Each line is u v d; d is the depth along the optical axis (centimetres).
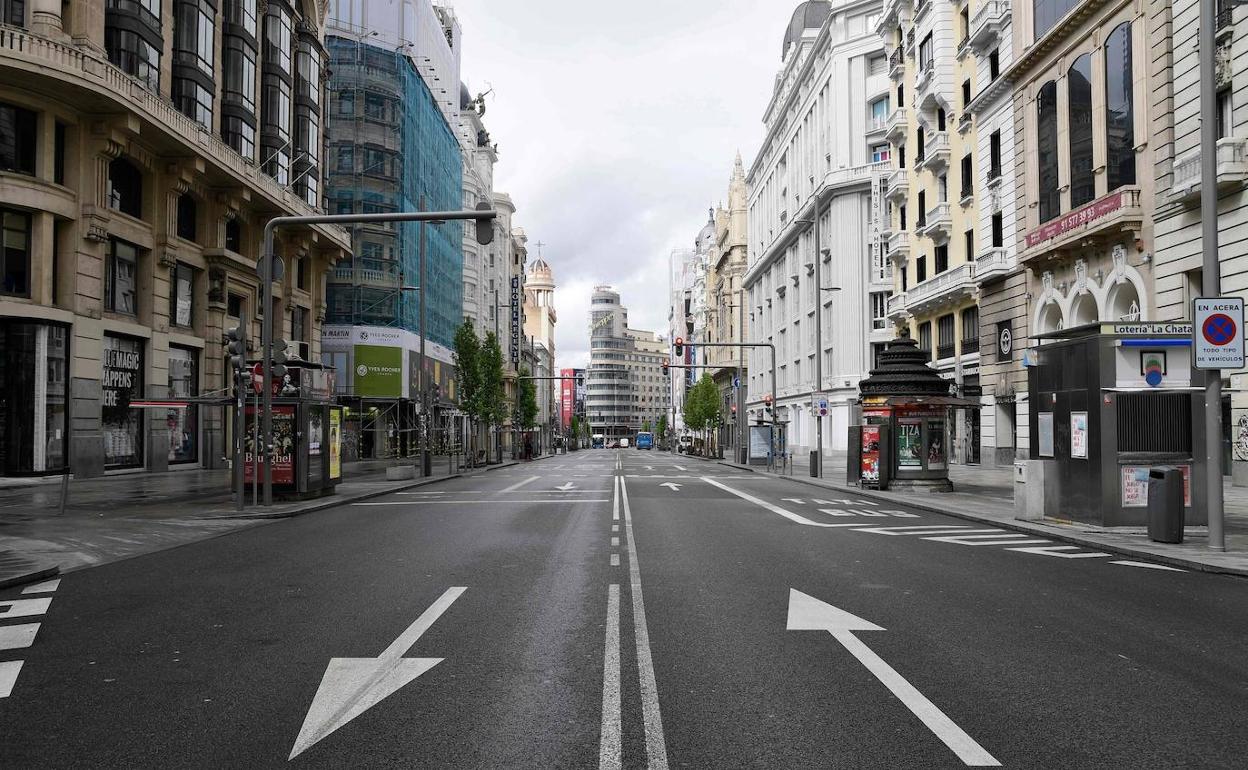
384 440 4950
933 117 3978
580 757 412
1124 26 2411
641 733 445
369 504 1991
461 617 724
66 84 2411
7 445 2414
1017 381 3095
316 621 712
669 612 742
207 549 1184
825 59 5816
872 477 2309
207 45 3322
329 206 4878
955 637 650
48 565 991
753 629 678
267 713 480
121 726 461
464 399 4647
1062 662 579
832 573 953
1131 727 453
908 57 4266
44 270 2464
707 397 8188
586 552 1127
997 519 1478
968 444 3700
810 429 6216
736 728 452
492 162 8869
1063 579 914
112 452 2792
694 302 13525
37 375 2441
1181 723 459
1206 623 697
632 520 1563
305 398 1980
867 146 5450
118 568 1017
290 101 4091
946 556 1092
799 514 1697
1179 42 2189
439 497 2216
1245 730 448
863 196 5422
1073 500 1405
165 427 3039
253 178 3469
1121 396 1327
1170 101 2233
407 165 5166
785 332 7156
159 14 3016
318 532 1388
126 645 637
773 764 402
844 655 596
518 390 6303
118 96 2536
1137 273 2370
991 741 432
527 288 15512
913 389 2269
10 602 810
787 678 543
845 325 5431
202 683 539
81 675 559
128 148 2792
